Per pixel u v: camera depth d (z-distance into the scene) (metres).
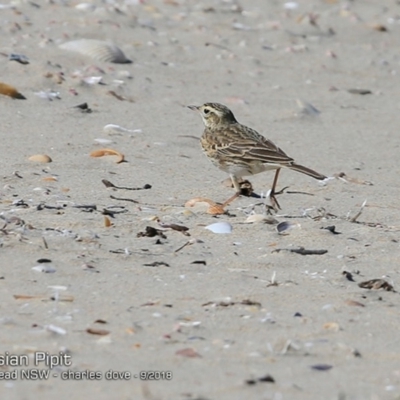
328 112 18.73
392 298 10.16
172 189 13.78
